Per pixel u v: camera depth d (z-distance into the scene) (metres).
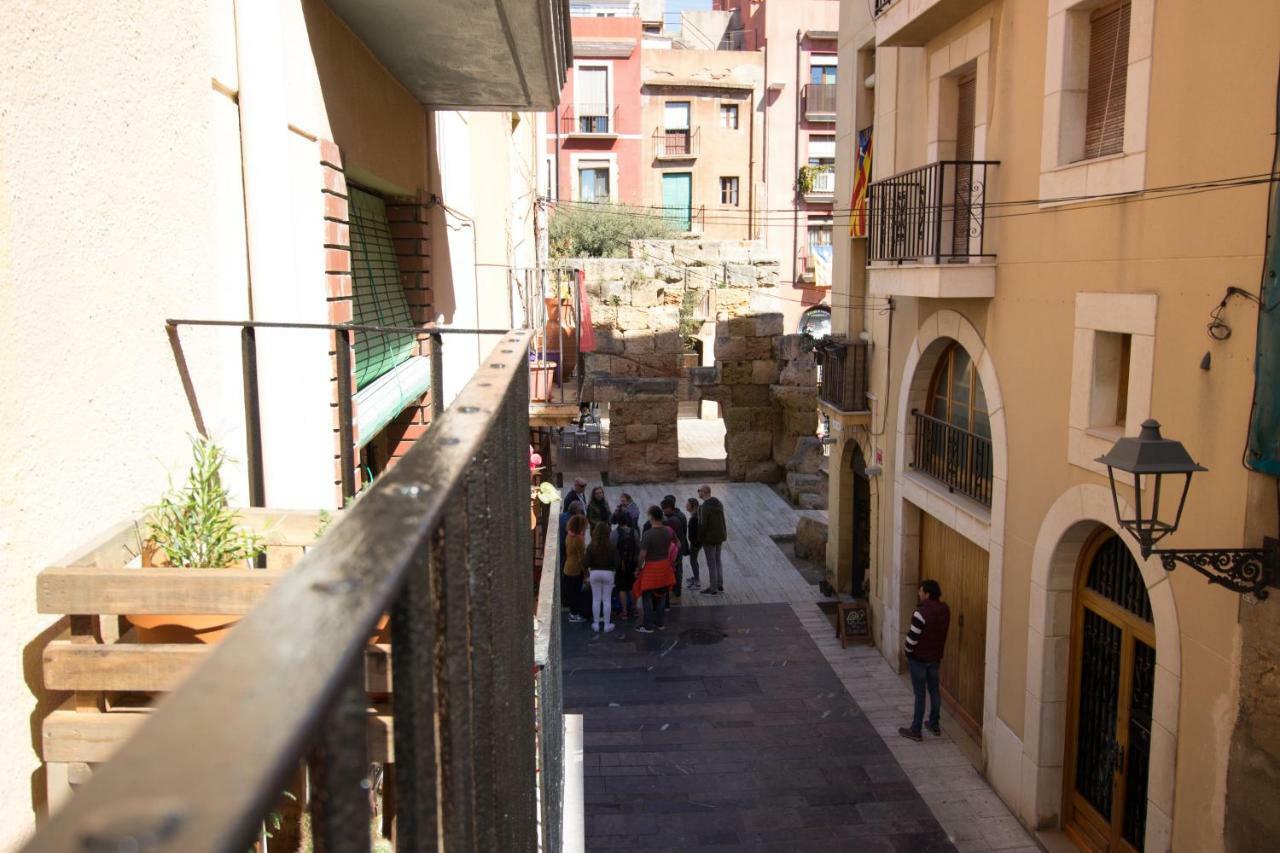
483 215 12.16
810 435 23.27
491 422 1.33
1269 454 5.77
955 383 11.43
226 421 3.68
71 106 2.62
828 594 15.41
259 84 3.96
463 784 1.05
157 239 3.16
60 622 2.55
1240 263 6.15
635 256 27.70
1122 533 7.37
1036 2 8.79
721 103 38.38
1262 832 5.92
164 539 2.86
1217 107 6.36
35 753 2.43
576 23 37.19
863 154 14.38
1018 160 9.18
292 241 4.24
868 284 13.90
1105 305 7.64
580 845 5.22
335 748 0.52
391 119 6.61
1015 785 9.23
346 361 4.11
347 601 0.57
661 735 11.00
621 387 23.41
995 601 9.71
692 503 16.42
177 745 0.39
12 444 2.34
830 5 38.47
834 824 9.16
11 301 2.34
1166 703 6.86
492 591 1.47
